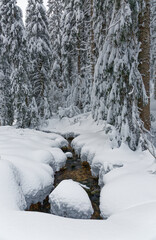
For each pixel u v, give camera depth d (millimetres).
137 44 7547
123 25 6461
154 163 5773
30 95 16609
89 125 14812
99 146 8805
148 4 7449
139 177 5020
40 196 5766
